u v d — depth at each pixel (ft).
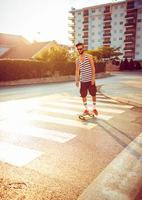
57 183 10.36
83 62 22.22
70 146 15.05
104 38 364.17
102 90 46.50
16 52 152.97
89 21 374.84
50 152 14.01
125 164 12.48
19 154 13.65
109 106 29.53
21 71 68.54
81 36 388.78
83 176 11.06
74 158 13.16
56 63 84.64
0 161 12.65
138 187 10.12
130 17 331.98
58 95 40.04
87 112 23.18
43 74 78.74
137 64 245.45
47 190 9.78
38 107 28.22
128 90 46.55
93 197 9.30
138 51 333.01
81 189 9.89
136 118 22.91
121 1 336.08
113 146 15.15
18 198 9.18
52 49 87.86
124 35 342.64
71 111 25.80
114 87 53.06
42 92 44.86
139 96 36.86
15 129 18.72
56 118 22.44
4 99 35.24
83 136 17.11
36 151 14.14
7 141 15.87
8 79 64.18
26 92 44.88
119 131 18.44
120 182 10.54
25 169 11.71
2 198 9.17
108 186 10.18
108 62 235.20
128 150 14.48
